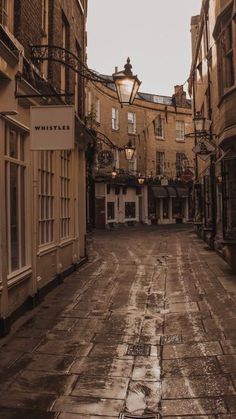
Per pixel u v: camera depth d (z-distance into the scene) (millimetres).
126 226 36375
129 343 5750
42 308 7566
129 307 7625
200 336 5941
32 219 7680
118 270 11695
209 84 15922
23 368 4910
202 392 4273
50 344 5711
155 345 5664
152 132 39375
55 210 9656
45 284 8578
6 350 5484
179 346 5594
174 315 7051
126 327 6461
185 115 42281
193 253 15312
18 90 6578
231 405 3994
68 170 11508
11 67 6047
